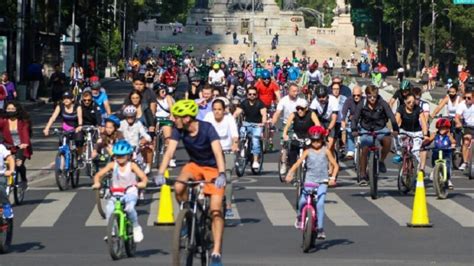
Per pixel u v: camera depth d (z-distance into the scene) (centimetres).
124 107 5034
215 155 3062
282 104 5984
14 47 12912
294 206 4962
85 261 3484
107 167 3606
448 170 5497
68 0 15812
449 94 6700
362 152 5412
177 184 3034
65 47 15412
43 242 3931
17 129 4888
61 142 5534
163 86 6506
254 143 6272
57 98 12300
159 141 6450
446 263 3516
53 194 5312
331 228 4344
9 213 3659
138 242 3816
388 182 5969
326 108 5838
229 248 3816
